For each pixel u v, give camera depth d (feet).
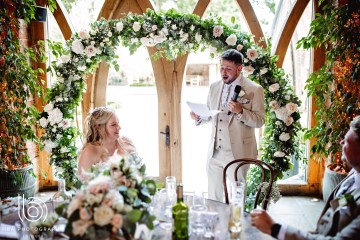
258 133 13.56
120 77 14.05
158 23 11.26
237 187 7.27
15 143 12.29
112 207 5.33
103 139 9.25
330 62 11.02
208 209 7.52
